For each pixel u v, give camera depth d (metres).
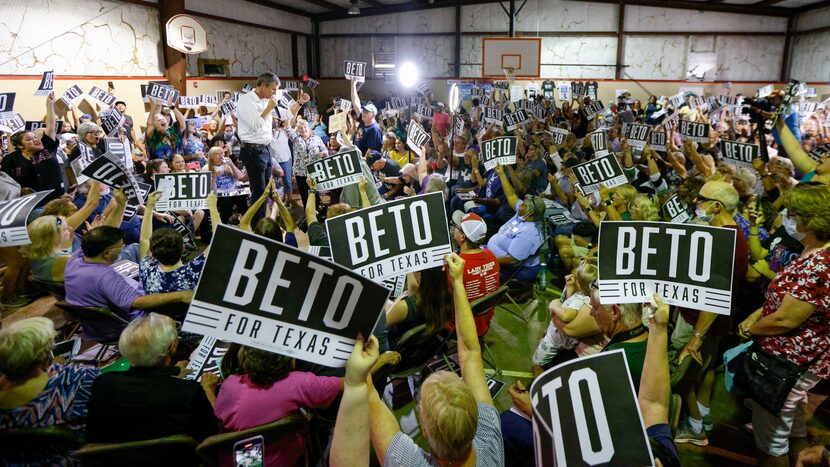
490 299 3.31
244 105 5.85
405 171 6.51
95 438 1.96
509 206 5.74
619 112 13.85
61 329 4.27
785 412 2.27
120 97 10.52
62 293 3.47
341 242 2.39
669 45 18.22
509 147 5.47
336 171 4.44
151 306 3.01
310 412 2.35
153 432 1.95
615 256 1.97
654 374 1.69
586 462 1.28
